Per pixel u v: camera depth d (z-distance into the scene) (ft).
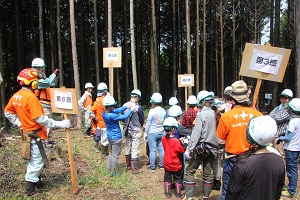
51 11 56.44
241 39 81.71
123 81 92.53
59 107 15.14
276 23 53.26
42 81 18.75
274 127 7.06
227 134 11.69
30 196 14.89
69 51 77.97
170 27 88.94
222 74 67.46
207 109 14.60
